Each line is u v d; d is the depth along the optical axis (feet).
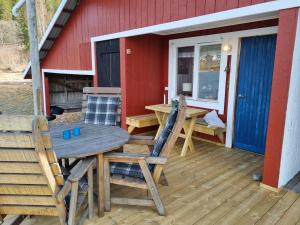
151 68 16.87
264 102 12.57
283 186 9.15
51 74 26.00
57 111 23.47
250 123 13.29
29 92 39.09
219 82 14.29
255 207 7.81
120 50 15.44
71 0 17.67
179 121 6.79
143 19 13.62
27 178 5.00
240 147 13.89
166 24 12.46
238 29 12.96
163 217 7.25
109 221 7.06
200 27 13.92
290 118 8.53
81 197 6.30
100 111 11.14
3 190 5.23
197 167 11.14
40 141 4.54
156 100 17.65
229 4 9.86
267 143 8.85
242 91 13.43
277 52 8.23
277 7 8.23
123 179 7.30
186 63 16.21
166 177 10.03
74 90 28.50
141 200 7.39
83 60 19.26
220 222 7.02
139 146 14.17
